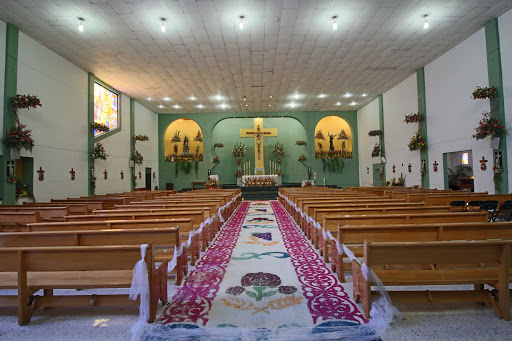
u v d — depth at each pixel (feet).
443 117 37.17
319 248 16.34
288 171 73.46
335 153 67.21
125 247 8.54
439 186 38.40
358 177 67.67
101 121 44.52
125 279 9.15
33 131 30.58
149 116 63.46
